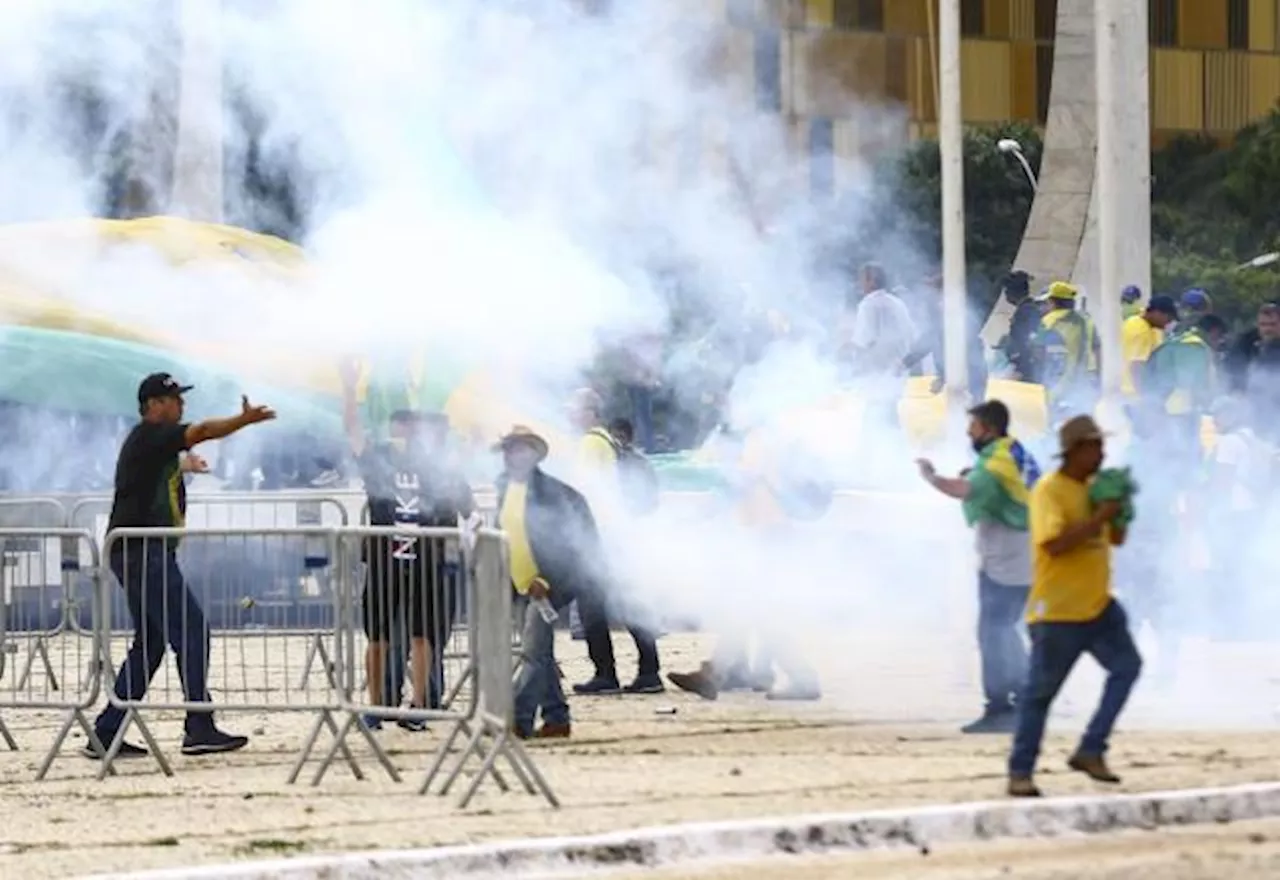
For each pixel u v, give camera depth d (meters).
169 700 33.75
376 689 33.38
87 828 27.28
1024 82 133.25
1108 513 26.97
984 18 132.50
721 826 25.27
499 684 28.25
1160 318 48.00
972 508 33.16
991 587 33.16
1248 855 24.55
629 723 35.50
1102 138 44.56
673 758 31.67
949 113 47.91
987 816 26.02
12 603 35.50
